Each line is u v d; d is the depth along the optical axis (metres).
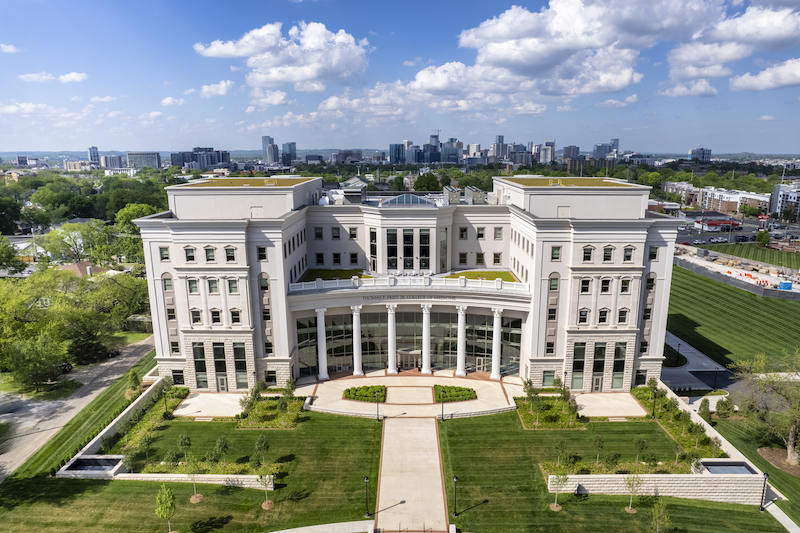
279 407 55.91
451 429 55.16
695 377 71.31
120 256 146.50
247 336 61.53
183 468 48.22
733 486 45.03
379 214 68.81
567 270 59.97
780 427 51.09
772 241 186.75
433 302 65.44
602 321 60.97
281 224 59.03
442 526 41.16
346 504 43.66
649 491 45.41
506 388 63.84
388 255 70.31
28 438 54.44
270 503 43.69
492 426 55.62
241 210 64.06
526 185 66.44
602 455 49.75
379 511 42.75
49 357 64.50
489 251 75.19
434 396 61.81
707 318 98.25
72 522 41.41
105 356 77.88
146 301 93.69
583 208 63.06
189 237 58.69
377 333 68.75
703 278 127.25
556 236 59.00
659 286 60.97
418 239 69.69
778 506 44.88
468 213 73.69
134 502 43.78
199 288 60.34
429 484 46.28
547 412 57.97
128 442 52.59
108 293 87.38
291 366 63.94
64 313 75.19
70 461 48.50
